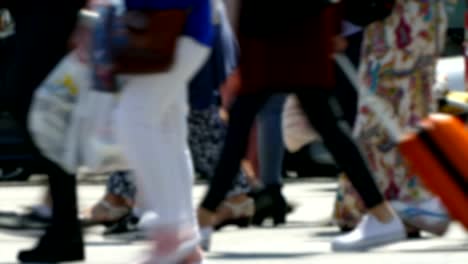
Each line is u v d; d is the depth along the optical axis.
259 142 20.17
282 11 14.62
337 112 14.83
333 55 15.22
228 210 19.42
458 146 9.76
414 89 16.84
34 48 12.98
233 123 15.01
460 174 9.79
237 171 15.16
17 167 30.81
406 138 9.87
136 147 11.38
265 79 14.78
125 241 18.22
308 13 14.62
